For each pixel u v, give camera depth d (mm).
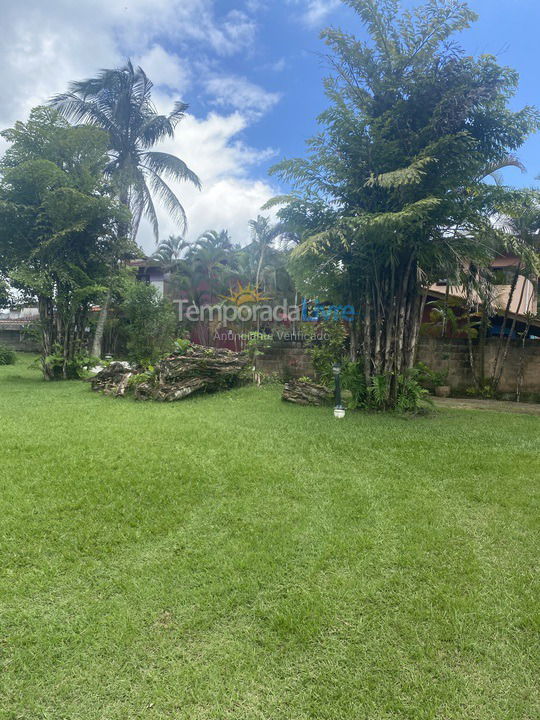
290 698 1844
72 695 1847
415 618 2354
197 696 1843
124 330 20594
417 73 8344
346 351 11336
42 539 3080
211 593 2518
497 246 9039
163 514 3547
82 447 5324
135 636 2170
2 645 2104
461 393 12648
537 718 1786
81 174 14070
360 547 3088
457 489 4281
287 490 4156
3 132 13281
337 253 9016
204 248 23828
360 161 8664
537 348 11852
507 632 2273
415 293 9250
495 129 8500
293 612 2363
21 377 14750
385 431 6848
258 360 13922
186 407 8844
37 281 12961
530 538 3299
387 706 1812
